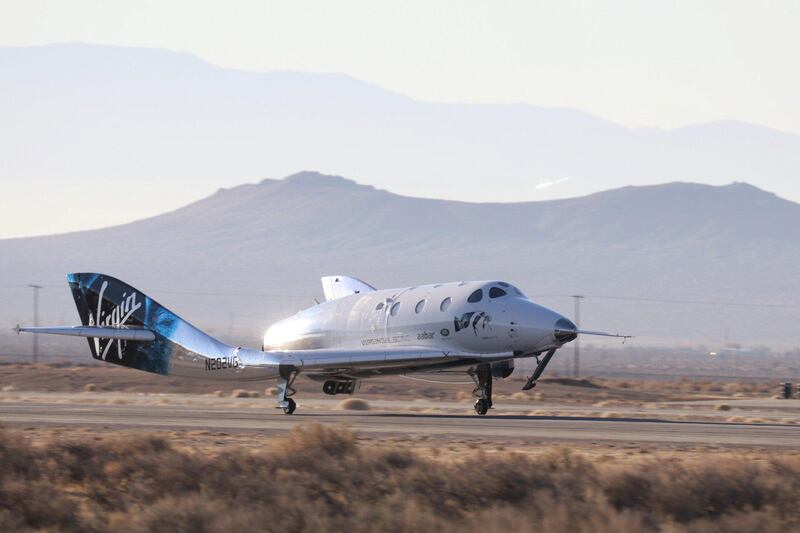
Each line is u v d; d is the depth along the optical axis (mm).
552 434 140000
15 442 102188
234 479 86875
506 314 176875
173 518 75062
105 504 85125
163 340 198750
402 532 73875
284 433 138875
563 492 82688
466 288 184250
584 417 182750
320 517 76562
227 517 74500
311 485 86438
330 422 160375
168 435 134750
